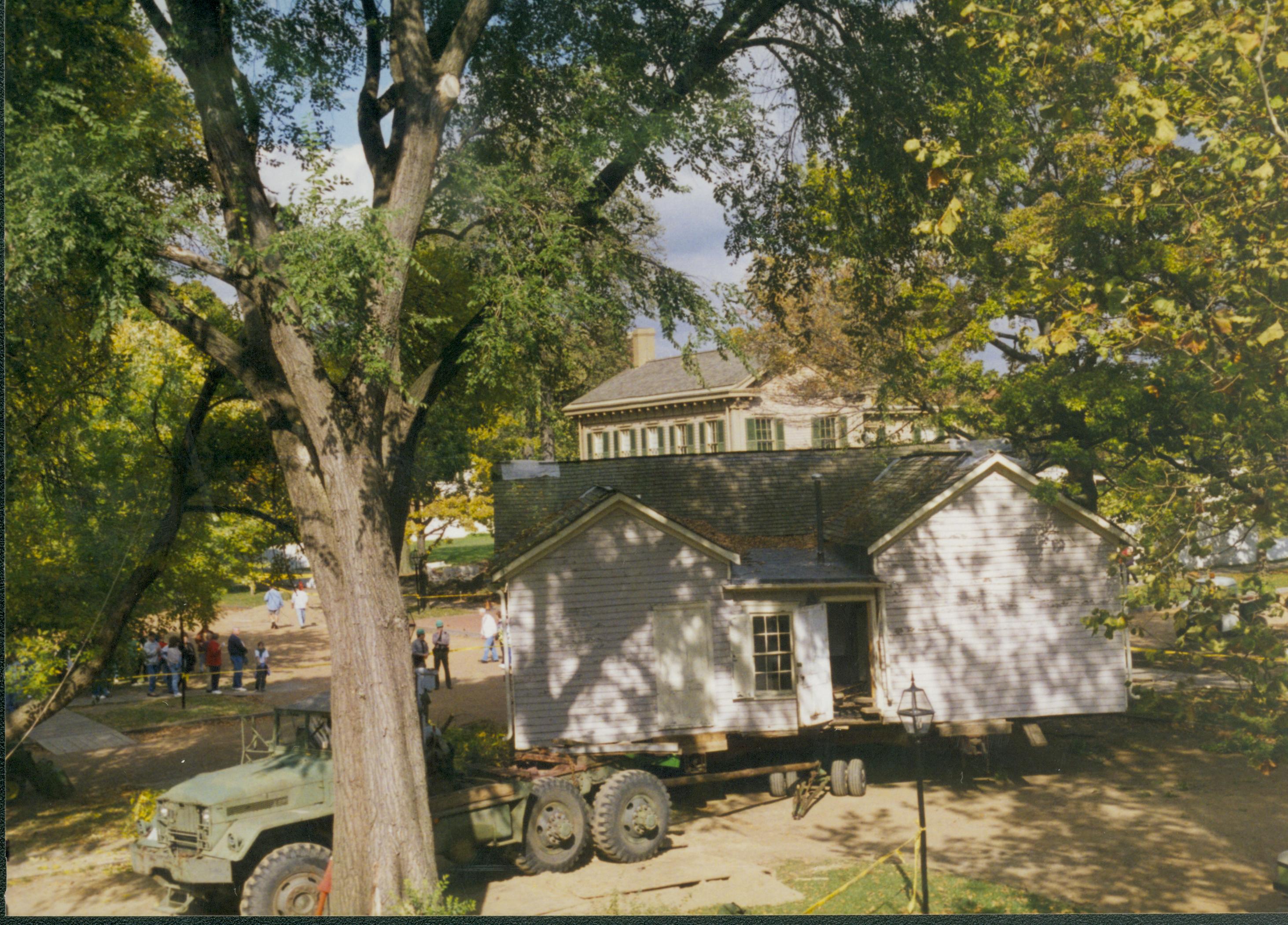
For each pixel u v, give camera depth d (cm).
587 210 1423
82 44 1248
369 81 1516
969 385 1992
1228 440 1064
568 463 2356
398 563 1274
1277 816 1520
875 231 1792
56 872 1356
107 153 1159
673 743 1758
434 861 1128
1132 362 1576
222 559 2208
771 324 2403
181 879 1149
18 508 1620
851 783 1791
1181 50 918
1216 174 984
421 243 1680
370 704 1134
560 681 1772
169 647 2873
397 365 1226
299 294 1081
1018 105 1539
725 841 1540
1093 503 2141
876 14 1634
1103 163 1442
